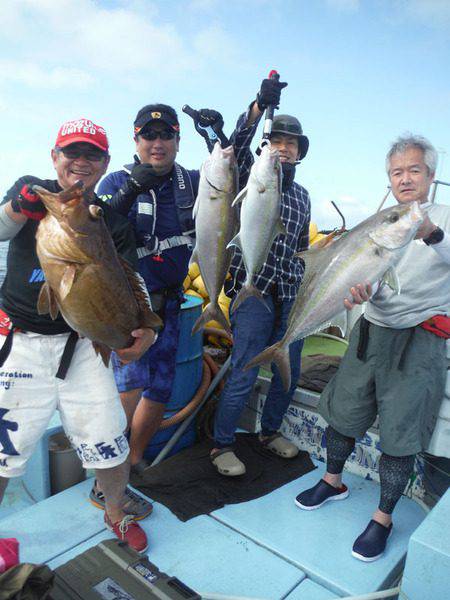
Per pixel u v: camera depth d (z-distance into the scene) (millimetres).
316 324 2621
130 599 1737
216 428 3363
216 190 2656
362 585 2381
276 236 2908
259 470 3389
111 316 1823
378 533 2607
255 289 2760
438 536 1940
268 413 3592
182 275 3115
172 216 3004
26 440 2182
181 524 2814
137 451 3309
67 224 1632
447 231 2533
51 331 2154
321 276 2576
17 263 2086
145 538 2584
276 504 3033
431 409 2613
